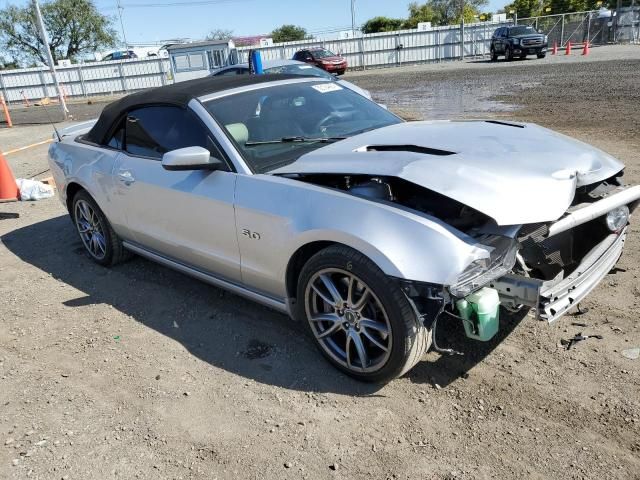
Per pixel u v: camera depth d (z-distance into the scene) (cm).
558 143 326
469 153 304
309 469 248
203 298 419
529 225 284
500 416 270
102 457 265
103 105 2811
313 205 295
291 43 3688
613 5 5362
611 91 1407
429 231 260
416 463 246
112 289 451
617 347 312
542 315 263
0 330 398
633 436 250
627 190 324
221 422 283
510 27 3036
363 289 281
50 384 328
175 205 374
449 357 318
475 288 255
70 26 5819
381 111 437
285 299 329
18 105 3438
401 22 7256
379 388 298
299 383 309
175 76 3186
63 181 500
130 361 345
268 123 372
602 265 303
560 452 245
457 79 2252
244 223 327
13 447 276
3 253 561
